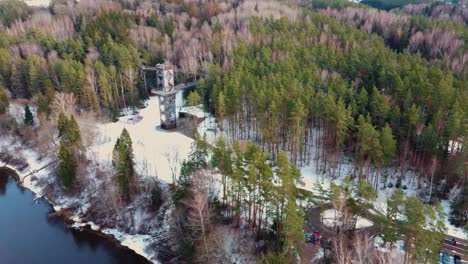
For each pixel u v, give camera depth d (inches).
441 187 2571.4
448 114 2706.7
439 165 2576.3
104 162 3085.6
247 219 2311.8
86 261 2358.5
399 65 3580.2
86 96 3912.4
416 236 1758.1
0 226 2689.5
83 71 4003.4
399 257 1878.7
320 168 2967.5
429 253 1745.8
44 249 2470.5
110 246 2474.2
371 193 2129.7
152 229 2529.5
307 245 2114.9
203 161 2448.3
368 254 1759.4
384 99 2812.5
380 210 2356.1
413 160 2797.7
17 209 2881.4
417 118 2610.7
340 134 2721.5
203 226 2000.5
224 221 2325.3
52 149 3361.2
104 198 2738.7
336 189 2042.3
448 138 2536.9
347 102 3100.4
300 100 2881.4
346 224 2100.1
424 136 2568.9
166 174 2928.2
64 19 6176.2
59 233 2615.7
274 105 2864.2
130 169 2731.3
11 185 3211.1
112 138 3565.5
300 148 2967.5
